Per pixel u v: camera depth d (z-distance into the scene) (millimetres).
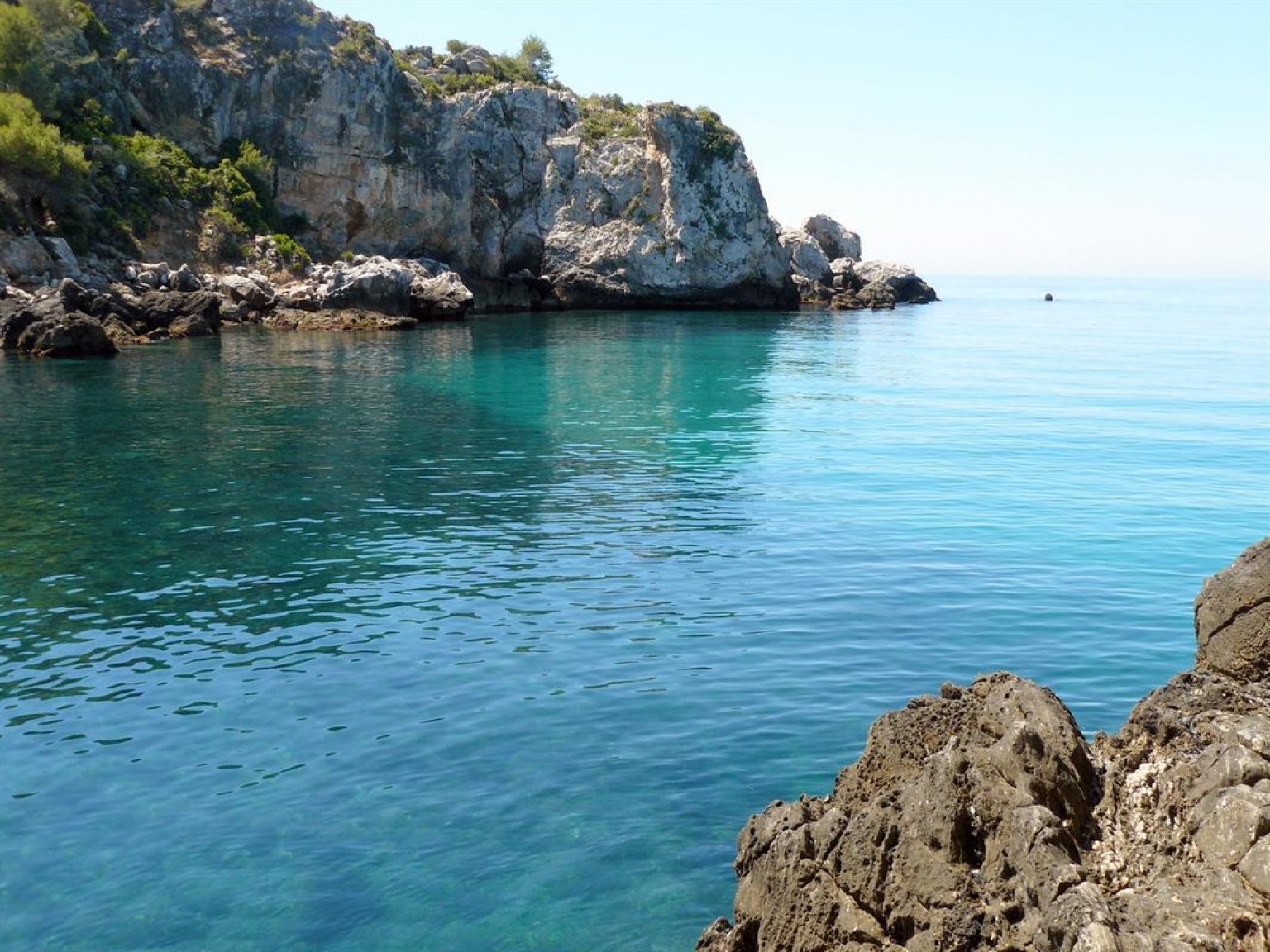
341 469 31969
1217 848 8133
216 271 80250
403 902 11391
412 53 111688
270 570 22500
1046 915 7742
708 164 106562
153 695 16453
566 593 21312
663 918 11125
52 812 13156
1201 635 11211
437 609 20328
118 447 34375
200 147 87438
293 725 15492
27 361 54094
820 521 26891
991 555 23844
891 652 18125
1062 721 9680
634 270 104750
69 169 70625
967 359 70438
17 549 23594
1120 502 29000
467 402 45344
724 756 14484
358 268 81500
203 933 10906
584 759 14430
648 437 38375
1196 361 71000
